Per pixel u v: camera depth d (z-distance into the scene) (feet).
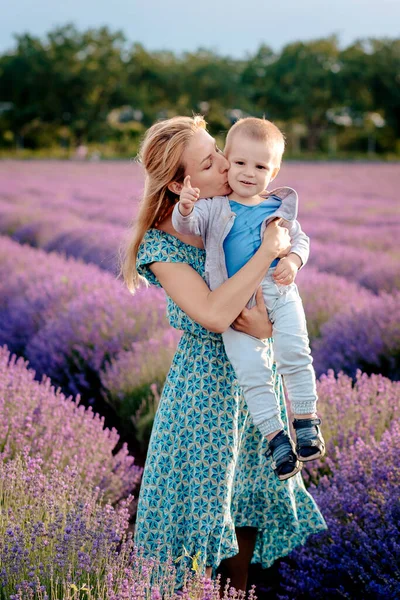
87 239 33.73
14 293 22.34
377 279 25.25
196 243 7.13
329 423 10.69
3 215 45.65
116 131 214.90
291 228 7.17
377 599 7.73
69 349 16.30
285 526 7.77
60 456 10.08
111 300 17.72
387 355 16.19
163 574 6.89
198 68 226.38
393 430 9.35
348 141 240.32
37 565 6.80
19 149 211.41
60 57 208.95
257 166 6.78
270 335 6.93
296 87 234.99
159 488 7.29
